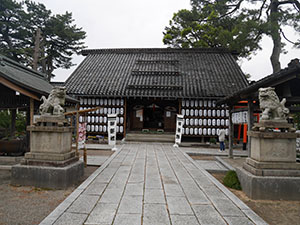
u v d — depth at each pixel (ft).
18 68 33.01
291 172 16.75
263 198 16.22
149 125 63.36
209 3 72.23
